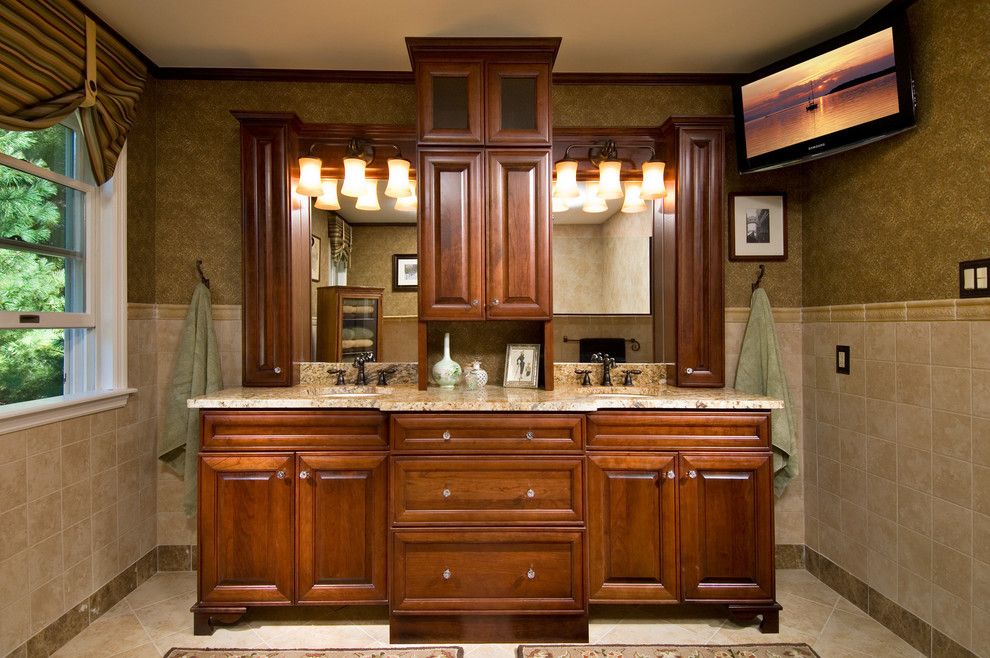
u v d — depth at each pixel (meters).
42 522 1.96
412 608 2.09
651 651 2.04
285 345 2.61
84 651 2.02
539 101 2.43
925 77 2.03
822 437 2.65
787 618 2.28
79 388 2.29
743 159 2.58
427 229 2.44
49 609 1.99
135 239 2.56
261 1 2.16
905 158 2.13
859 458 2.38
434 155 2.43
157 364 2.72
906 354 2.12
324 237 2.74
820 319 2.66
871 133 2.14
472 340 2.79
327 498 2.15
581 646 2.07
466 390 2.55
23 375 2.02
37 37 1.87
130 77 2.39
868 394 2.33
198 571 2.14
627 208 2.76
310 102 2.77
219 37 2.43
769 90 2.47
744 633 2.16
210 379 2.64
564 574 2.12
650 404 2.17
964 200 1.86
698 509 2.17
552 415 2.15
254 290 2.59
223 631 2.16
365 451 2.16
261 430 2.17
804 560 2.78
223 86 2.76
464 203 2.45
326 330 2.74
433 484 2.13
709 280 2.61
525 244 2.45
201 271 2.72
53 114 1.94
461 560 2.12
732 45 2.51
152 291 2.70
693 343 2.63
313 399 2.16
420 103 2.42
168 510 2.71
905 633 2.10
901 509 2.14
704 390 2.57
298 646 2.07
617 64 2.68
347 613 2.31
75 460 2.13
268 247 2.59
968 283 1.85
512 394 2.40
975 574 1.81
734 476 2.18
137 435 2.55
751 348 2.73
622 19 2.30
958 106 1.89
